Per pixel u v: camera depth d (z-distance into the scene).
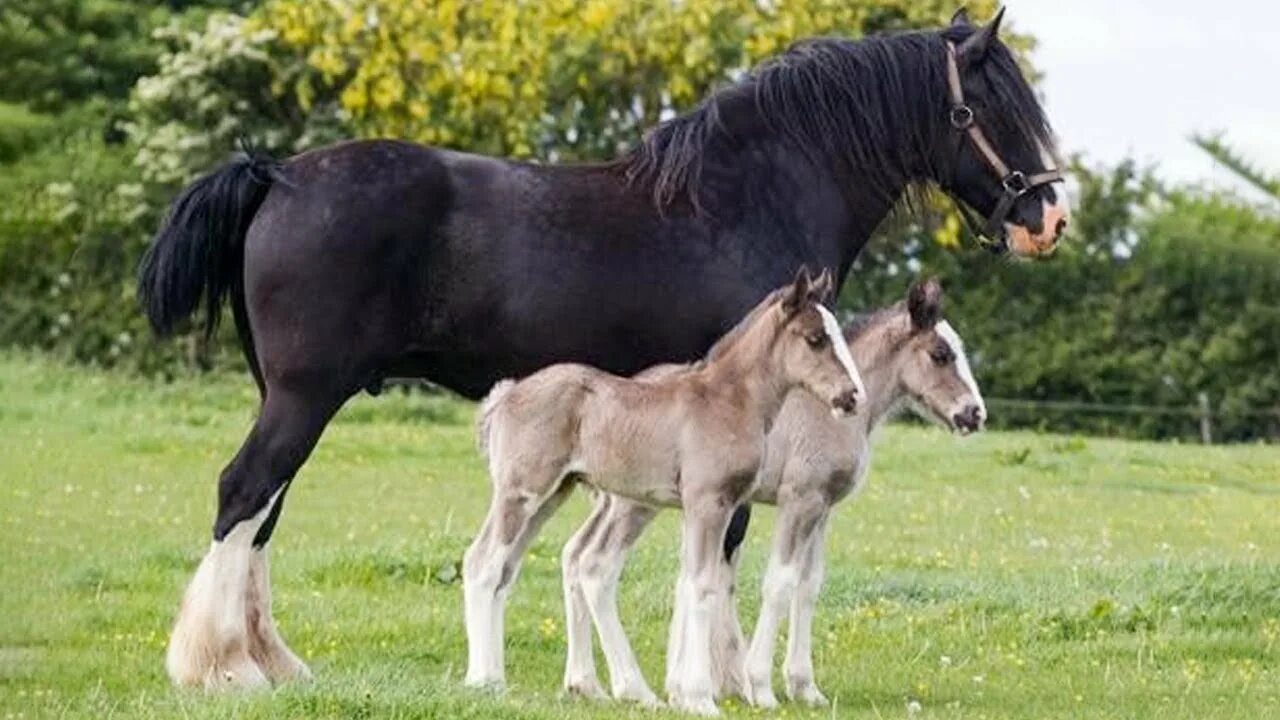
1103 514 25.20
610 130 36.34
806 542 13.91
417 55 34.94
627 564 18.41
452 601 17.27
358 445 28.64
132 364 37.47
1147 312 38.03
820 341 13.33
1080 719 13.30
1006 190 14.68
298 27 35.75
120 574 17.89
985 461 29.39
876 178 14.57
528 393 13.41
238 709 11.98
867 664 15.34
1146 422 37.59
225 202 13.67
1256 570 18.06
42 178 40.38
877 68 14.54
